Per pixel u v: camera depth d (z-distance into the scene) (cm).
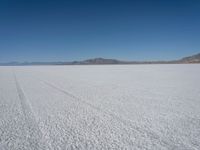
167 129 509
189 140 439
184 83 1490
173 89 1205
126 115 636
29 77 2231
